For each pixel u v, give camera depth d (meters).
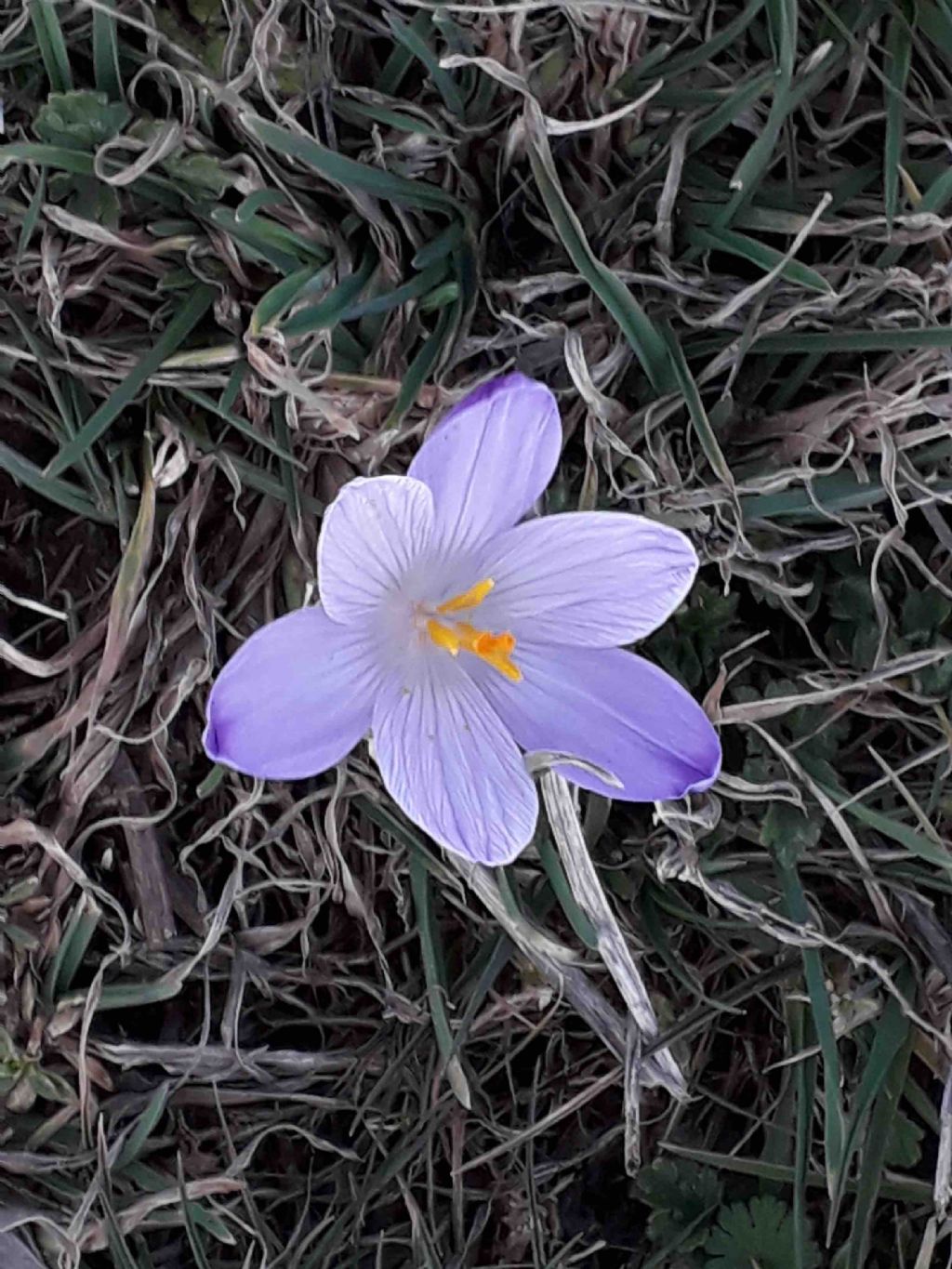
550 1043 0.30
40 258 0.27
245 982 0.29
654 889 0.29
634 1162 0.28
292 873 0.29
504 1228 0.30
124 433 0.28
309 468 0.28
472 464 0.24
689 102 0.28
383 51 0.28
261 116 0.27
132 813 0.28
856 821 0.29
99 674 0.27
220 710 0.24
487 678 0.26
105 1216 0.27
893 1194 0.30
